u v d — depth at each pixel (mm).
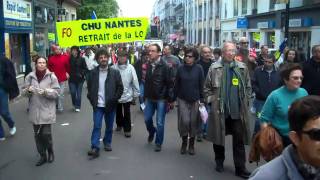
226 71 6742
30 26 24531
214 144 7000
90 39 14555
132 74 9602
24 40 24062
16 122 11352
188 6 70250
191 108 8008
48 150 7613
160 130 8297
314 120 2129
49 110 7371
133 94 9680
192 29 66125
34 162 7660
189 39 69000
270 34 30719
